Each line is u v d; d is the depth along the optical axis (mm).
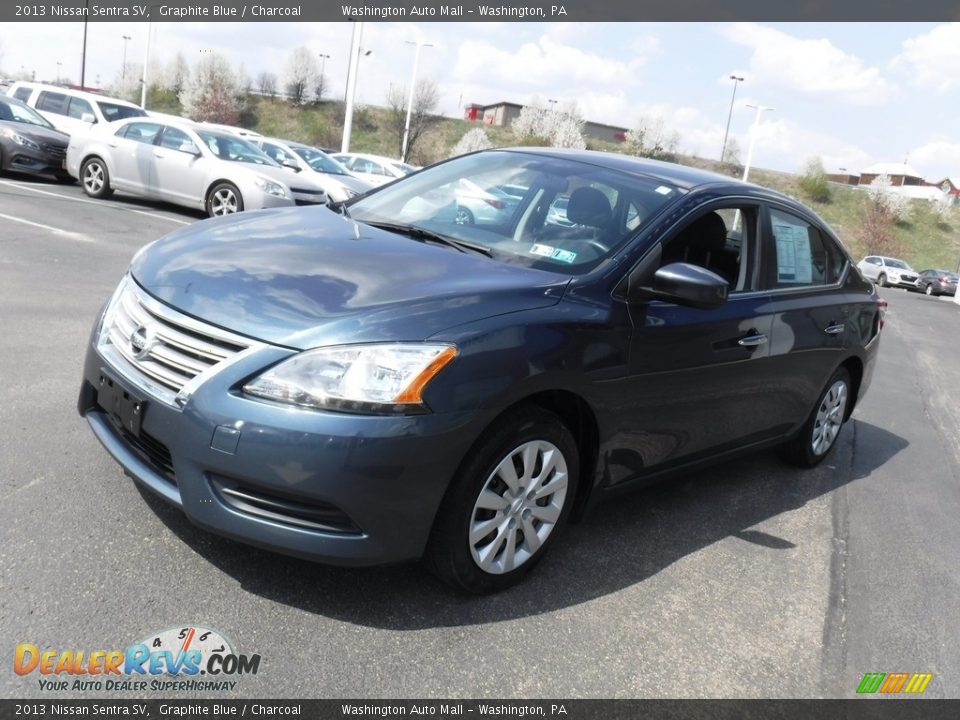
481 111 82875
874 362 5293
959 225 60125
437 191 3785
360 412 2393
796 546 3875
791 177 66188
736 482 4641
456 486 2615
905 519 4508
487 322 2635
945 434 6840
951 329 18406
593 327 2920
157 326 2633
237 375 2422
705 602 3178
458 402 2496
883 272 38812
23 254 7641
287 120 59781
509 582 2951
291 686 2285
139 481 2641
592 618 2906
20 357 4648
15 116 14344
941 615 3402
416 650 2535
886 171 89125
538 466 2904
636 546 3545
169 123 13094
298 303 2553
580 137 62938
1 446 3412
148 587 2596
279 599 2658
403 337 2479
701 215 3574
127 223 11023
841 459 5488
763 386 3992
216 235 3156
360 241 3137
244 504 2463
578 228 3338
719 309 3564
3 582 2490
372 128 60719
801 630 3107
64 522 2881
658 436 3383
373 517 2447
